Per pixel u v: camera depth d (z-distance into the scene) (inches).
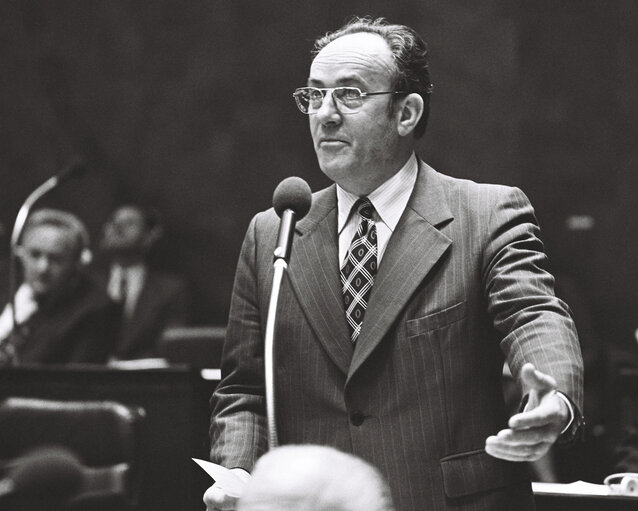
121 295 1002.7
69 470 535.8
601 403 751.1
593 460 510.9
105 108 1152.8
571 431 274.5
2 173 1146.7
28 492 537.0
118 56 1154.0
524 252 311.9
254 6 1148.5
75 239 767.7
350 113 324.5
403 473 307.7
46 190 724.7
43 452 541.6
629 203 1100.5
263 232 348.2
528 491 312.5
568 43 1118.4
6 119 1152.2
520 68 1119.6
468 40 1125.7
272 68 1144.8
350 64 326.6
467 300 313.7
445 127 1125.7
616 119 1109.7
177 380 548.1
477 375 312.7
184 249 1142.3
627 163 1105.4
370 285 325.7
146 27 1152.8
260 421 336.5
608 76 1112.8
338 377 319.0
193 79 1151.0
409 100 331.3
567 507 391.5
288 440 325.1
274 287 295.6
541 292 303.3
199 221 1143.6
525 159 1118.4
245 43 1148.5
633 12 1111.0
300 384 324.2
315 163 1135.0
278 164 1139.3
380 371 313.6
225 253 1138.0
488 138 1119.6
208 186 1144.8
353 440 312.7
